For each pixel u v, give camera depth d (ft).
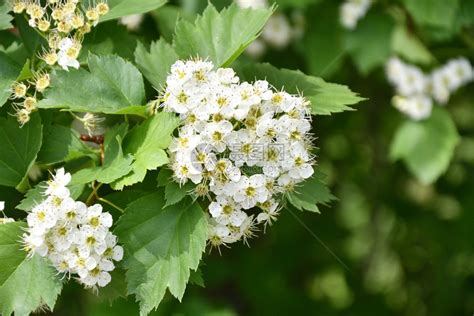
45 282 2.67
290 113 2.66
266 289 4.01
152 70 2.79
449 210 4.37
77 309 3.75
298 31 3.54
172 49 2.81
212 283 3.80
